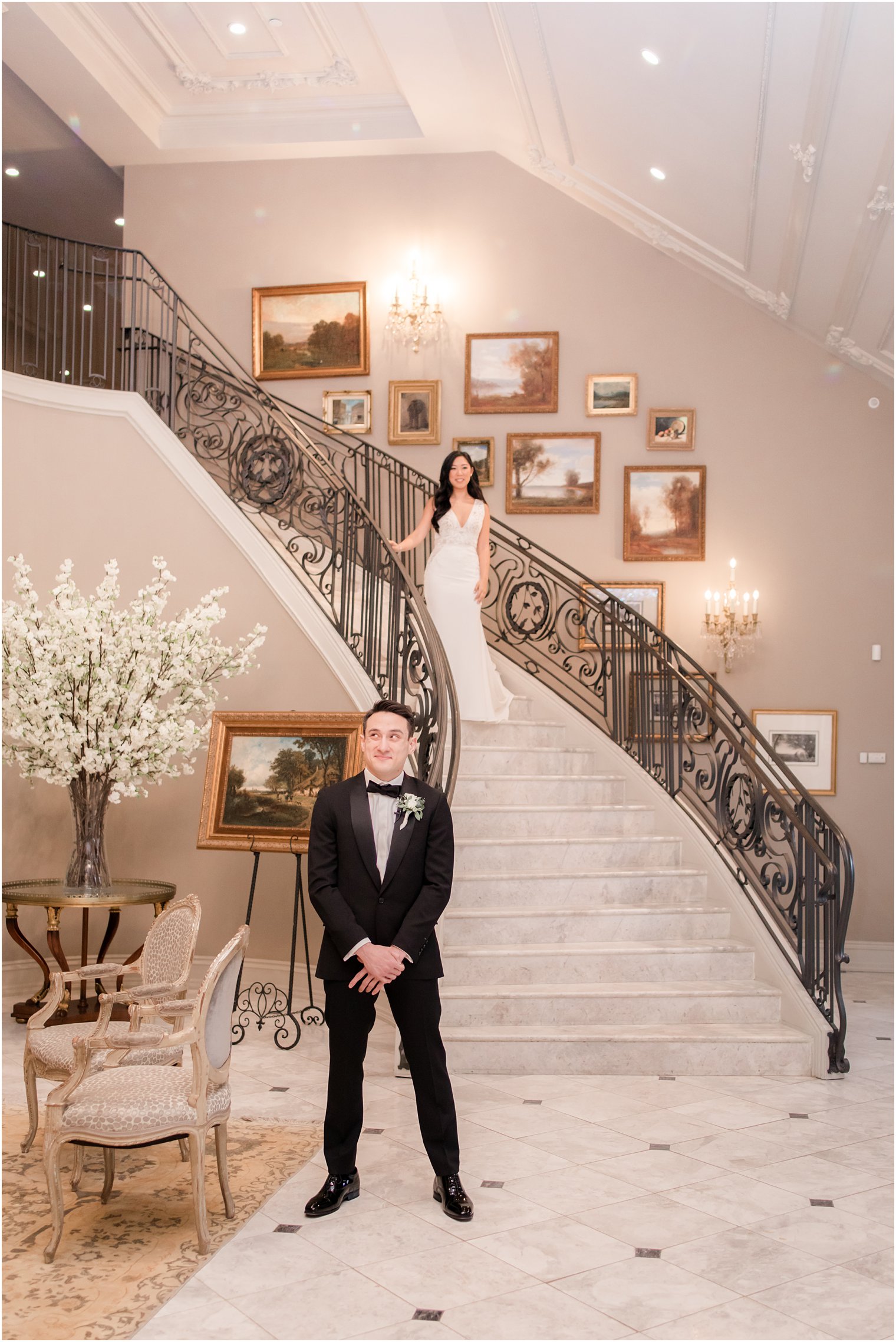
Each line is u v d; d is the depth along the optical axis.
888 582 8.93
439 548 7.20
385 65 9.05
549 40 7.25
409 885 3.57
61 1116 3.21
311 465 9.30
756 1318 2.84
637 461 9.28
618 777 7.08
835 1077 5.17
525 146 9.15
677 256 9.27
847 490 9.02
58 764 5.66
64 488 7.15
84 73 8.61
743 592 9.06
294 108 9.59
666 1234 3.36
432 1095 3.53
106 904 5.58
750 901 6.00
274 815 5.89
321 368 9.65
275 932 6.79
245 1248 3.23
